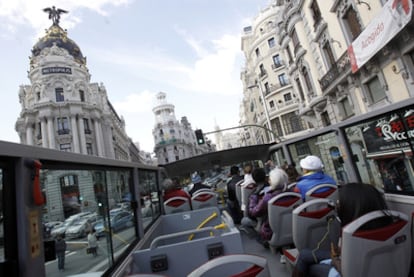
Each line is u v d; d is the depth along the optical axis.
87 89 40.22
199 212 3.98
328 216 2.67
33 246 1.33
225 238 2.31
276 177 3.52
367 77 11.84
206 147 126.62
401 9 8.07
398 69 9.77
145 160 103.31
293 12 18.33
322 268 2.14
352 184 1.90
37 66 38.28
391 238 1.67
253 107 52.38
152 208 4.30
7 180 1.29
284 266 3.51
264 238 3.72
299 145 5.96
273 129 37.22
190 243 2.30
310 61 17.53
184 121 107.06
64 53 40.03
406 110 2.67
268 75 36.88
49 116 35.47
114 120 50.00
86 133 38.06
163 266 2.27
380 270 1.68
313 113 19.41
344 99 14.79
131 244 2.69
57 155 1.64
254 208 3.76
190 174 10.23
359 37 10.88
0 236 1.25
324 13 14.56
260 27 38.00
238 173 6.61
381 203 1.78
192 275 1.50
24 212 1.31
